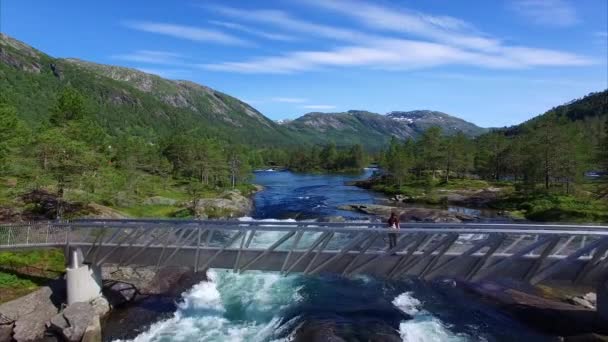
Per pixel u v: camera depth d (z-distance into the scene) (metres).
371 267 20.86
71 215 37.69
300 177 153.88
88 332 21.02
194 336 21.66
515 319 22.28
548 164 66.81
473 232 18.67
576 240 24.84
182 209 56.69
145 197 60.34
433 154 103.75
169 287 28.47
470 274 20.00
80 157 35.22
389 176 112.56
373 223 22.06
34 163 34.28
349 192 98.38
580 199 60.81
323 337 20.44
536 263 19.23
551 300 24.33
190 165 90.44
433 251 20.09
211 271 32.25
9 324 21.52
